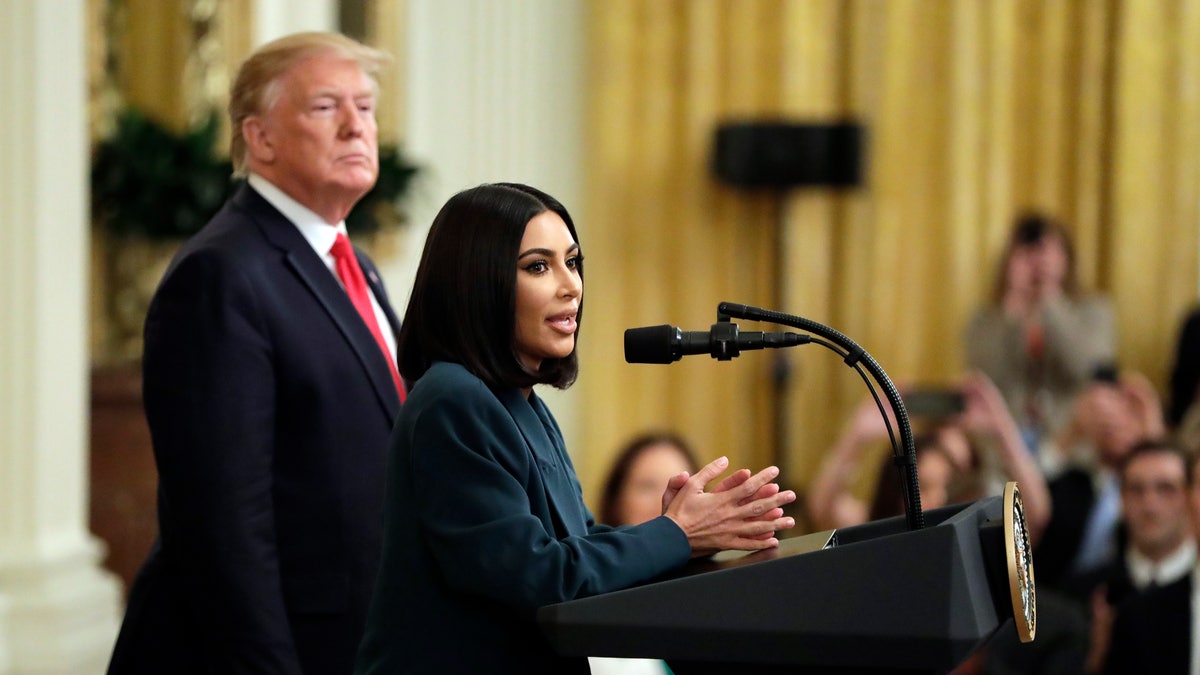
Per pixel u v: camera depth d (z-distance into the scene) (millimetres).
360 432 7887
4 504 12562
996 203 26047
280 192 8227
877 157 26125
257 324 7699
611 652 4895
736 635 4742
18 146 12641
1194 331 22328
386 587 5484
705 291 26375
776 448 26188
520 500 5293
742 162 24859
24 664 12227
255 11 17609
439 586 5375
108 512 14766
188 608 7719
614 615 4883
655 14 26109
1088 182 25859
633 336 5586
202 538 7410
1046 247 24156
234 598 7355
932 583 4570
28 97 12664
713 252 26375
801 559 4754
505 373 5531
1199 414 18859
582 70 26328
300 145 8086
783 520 5473
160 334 7691
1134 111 25578
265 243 7973
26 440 12656
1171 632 11695
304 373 7766
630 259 26281
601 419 26328
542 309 5527
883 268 26219
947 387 26031
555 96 26203
